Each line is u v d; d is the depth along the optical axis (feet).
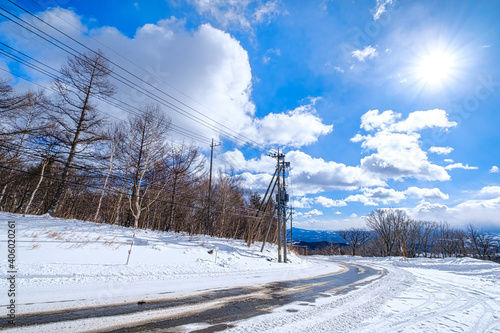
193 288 24.66
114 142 73.10
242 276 34.50
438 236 167.43
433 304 22.38
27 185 74.64
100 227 54.60
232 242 75.10
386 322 16.55
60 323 13.52
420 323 16.44
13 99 57.98
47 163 63.00
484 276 44.75
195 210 95.25
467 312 19.75
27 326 12.72
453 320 17.35
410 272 52.16
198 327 14.49
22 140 60.23
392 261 84.89
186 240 61.21
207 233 92.68
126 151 74.69
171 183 85.71
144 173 74.18
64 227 47.16
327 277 41.04
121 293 20.51
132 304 18.07
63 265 26.53
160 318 15.65
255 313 17.85
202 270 35.06
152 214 94.07
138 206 66.23
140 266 31.50
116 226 61.98
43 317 14.12
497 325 16.49
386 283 35.19
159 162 76.48
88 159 64.44
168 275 29.07
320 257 140.87
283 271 44.60
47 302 16.61
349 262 93.35
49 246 34.01
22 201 80.07
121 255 36.50
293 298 23.40
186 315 16.57
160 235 63.21
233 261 46.65
